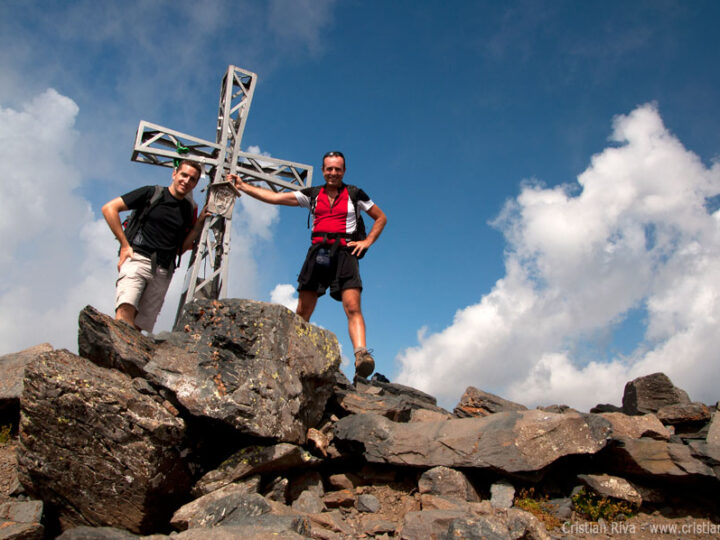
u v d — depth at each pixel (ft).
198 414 15.60
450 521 14.33
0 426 20.11
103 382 15.42
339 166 21.34
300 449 16.72
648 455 17.62
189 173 20.83
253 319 17.25
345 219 21.42
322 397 19.30
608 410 27.14
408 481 18.16
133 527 14.88
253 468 15.78
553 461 16.80
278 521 13.24
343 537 14.87
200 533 12.48
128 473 14.70
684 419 20.88
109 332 16.70
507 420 17.78
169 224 20.66
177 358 16.79
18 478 15.70
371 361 19.79
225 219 28.68
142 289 20.08
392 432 18.42
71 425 14.90
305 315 21.89
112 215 19.81
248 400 15.97
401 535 14.58
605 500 16.84
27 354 21.89
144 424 14.82
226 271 28.12
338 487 18.16
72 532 13.15
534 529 13.78
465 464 17.13
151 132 29.63
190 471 15.99
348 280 20.95
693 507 17.20
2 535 13.37
